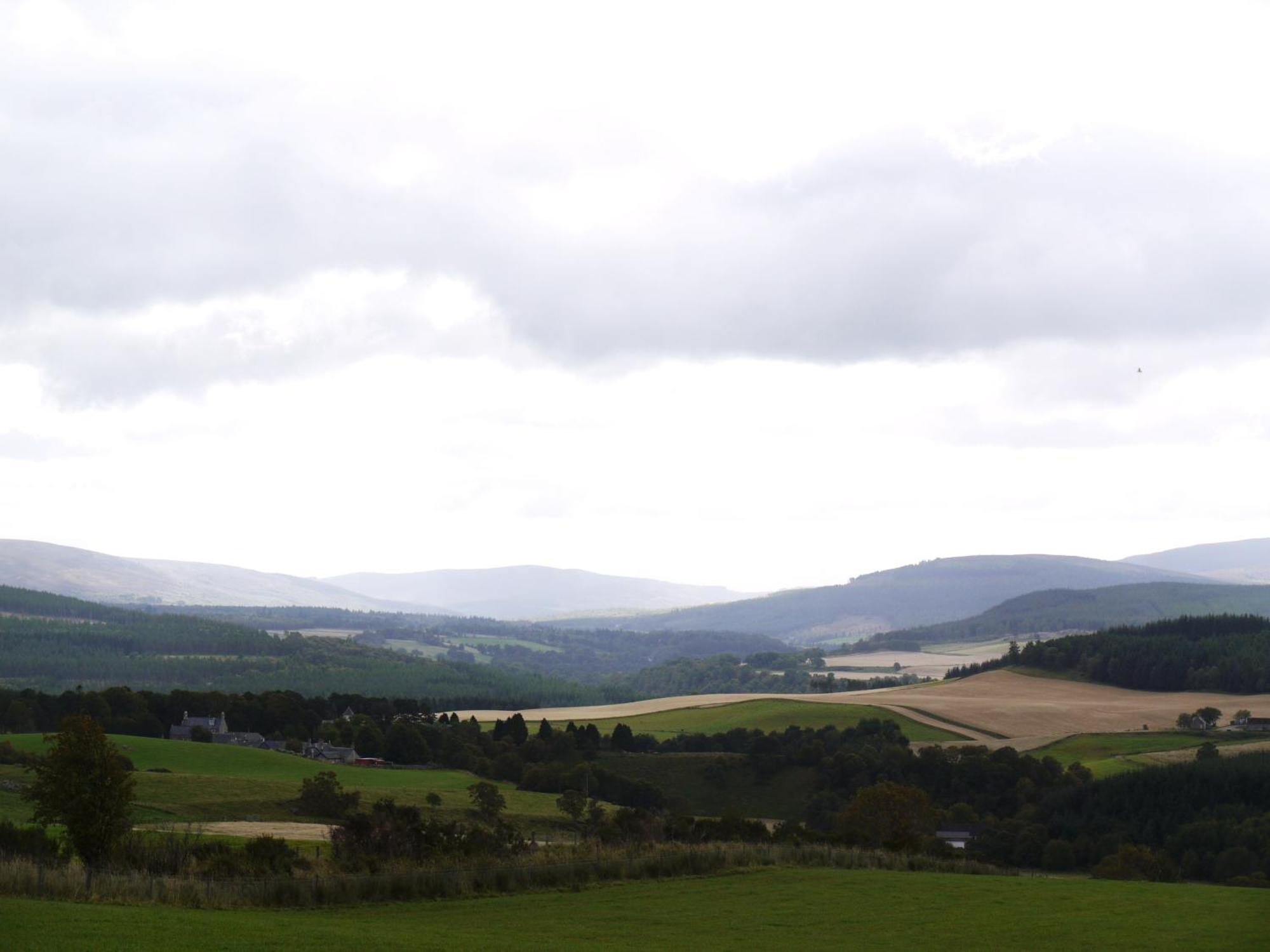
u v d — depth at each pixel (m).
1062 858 105.25
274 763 123.19
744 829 71.56
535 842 60.16
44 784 49.41
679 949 36.03
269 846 48.41
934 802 130.25
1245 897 50.38
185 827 77.75
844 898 48.12
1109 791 117.19
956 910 45.56
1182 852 103.44
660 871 53.16
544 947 34.66
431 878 46.31
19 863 40.62
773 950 36.69
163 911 36.56
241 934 32.91
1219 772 115.38
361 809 98.44
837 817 101.94
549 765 136.50
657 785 139.75
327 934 34.19
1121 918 43.78
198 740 150.25
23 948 28.62
